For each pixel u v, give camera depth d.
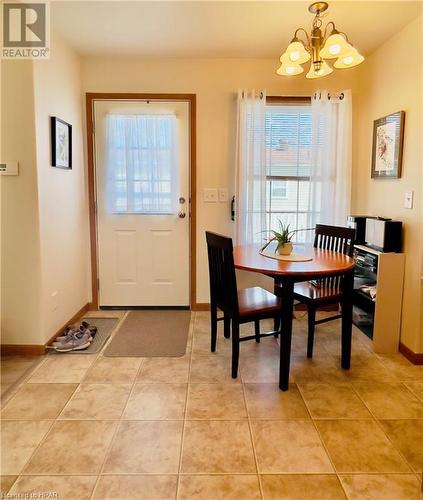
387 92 3.02
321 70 2.23
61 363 2.63
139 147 3.59
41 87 2.65
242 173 3.49
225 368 2.58
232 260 2.31
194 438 1.86
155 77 3.50
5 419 2.00
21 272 2.69
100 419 2.00
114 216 3.68
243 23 2.72
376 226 2.91
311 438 1.86
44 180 2.72
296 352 2.83
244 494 1.52
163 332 3.21
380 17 2.60
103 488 1.55
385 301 2.78
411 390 2.31
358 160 3.59
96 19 2.66
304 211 3.66
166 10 2.53
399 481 1.60
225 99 3.53
